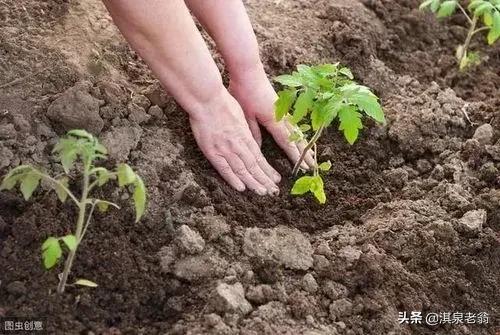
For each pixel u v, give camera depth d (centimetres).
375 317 113
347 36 140
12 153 115
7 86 120
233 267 113
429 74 144
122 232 114
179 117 127
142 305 111
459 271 119
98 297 109
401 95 139
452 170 130
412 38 148
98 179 104
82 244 112
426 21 150
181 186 119
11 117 118
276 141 126
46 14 130
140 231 115
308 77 113
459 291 118
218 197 120
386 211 124
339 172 129
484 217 122
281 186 125
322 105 113
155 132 124
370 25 144
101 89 123
